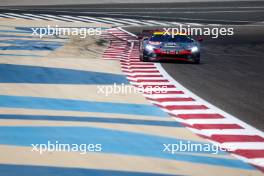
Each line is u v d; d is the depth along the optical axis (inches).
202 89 1531.7
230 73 1946.4
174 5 5885.8
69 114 1123.9
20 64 1796.3
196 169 783.7
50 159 808.9
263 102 1350.9
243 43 3297.2
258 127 1065.5
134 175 746.8
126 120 1088.8
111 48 2753.4
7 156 818.2
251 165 812.6
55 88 1421.0
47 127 1003.9
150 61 2274.9
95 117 1104.8
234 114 1186.6
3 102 1219.9
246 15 5128.0
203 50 2901.1
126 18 4399.6
